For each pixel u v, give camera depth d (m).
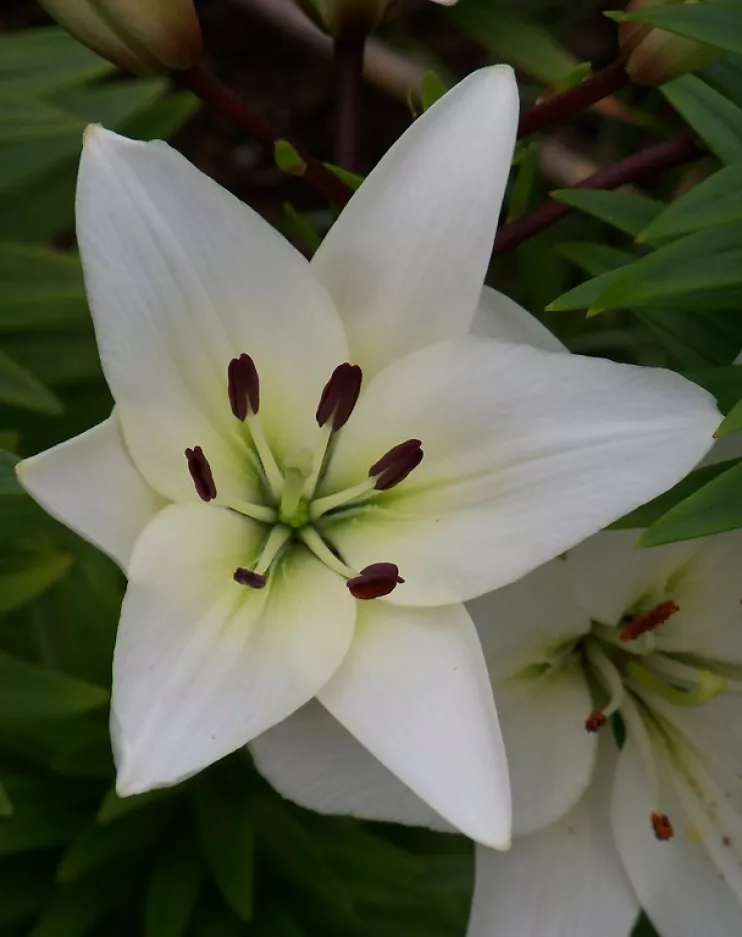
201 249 0.42
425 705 0.42
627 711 0.49
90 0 0.47
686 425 0.42
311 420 0.44
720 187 0.43
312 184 0.51
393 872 0.51
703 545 0.48
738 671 0.49
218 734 0.40
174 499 0.42
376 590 0.42
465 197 0.43
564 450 0.42
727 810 0.49
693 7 0.44
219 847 0.50
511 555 0.42
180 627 0.41
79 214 0.40
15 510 0.47
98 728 0.50
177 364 0.42
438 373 0.43
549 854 0.48
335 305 0.43
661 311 0.50
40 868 0.51
